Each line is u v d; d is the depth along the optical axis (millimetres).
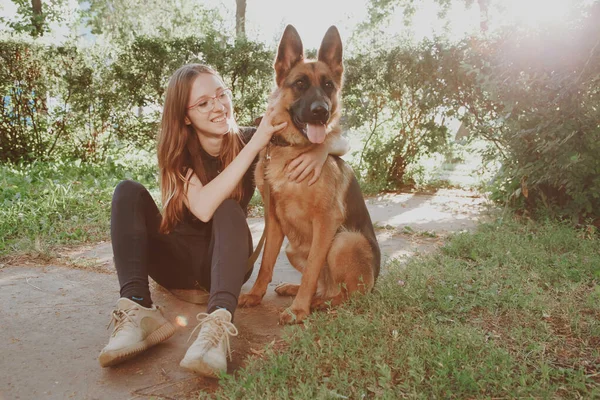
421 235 4746
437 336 2203
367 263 2797
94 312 2701
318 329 2332
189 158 2490
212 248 2422
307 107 2693
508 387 1808
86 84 8266
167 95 2461
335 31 3084
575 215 4918
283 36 2969
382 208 6371
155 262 2707
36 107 8328
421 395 1732
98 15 20844
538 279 3182
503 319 2584
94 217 4957
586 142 4684
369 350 2092
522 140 5102
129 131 8617
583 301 2803
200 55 8320
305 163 2621
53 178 6938
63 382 1949
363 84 7836
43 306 2773
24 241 3992
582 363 2090
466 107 6480
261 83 8414
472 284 3146
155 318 2197
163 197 2471
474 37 6109
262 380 1840
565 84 4707
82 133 8617
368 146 8344
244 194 2908
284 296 3115
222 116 2469
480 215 5754
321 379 1929
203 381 1976
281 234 2982
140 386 1931
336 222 2756
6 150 8250
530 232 4582
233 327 2084
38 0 12312
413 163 8328
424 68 6844
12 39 8023
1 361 2111
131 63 8281
